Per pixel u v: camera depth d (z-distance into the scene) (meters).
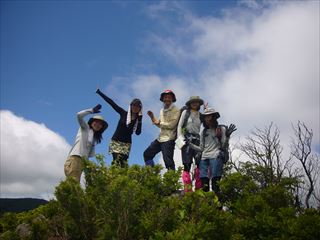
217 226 4.65
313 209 5.45
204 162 7.47
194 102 7.89
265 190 6.06
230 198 6.30
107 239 4.58
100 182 5.10
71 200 4.89
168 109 8.17
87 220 4.94
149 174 5.52
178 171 5.43
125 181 4.70
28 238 5.58
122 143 7.84
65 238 5.42
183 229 4.30
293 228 4.89
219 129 7.39
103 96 8.04
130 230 4.61
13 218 6.50
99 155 5.37
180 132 7.56
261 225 5.14
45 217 5.96
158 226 4.58
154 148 8.23
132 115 7.91
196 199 4.84
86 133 7.34
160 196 5.27
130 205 4.65
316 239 4.79
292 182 6.29
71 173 6.98
